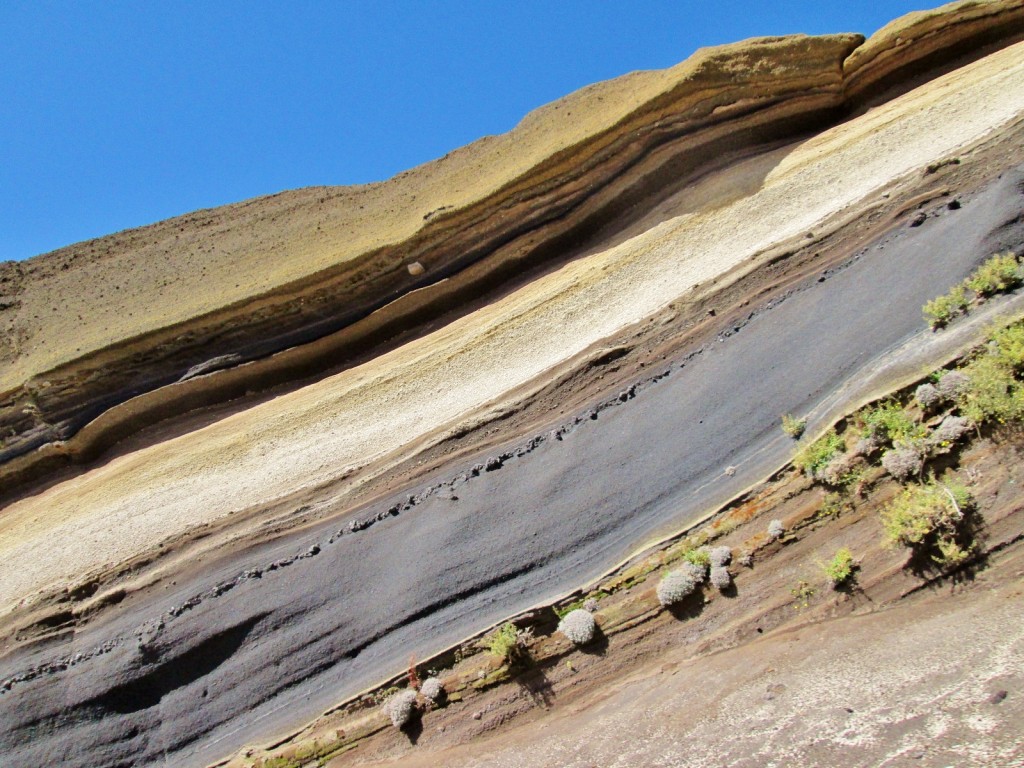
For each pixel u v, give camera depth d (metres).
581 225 14.84
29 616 13.10
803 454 9.68
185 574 12.87
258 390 15.76
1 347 16.84
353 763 10.68
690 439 10.99
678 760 7.63
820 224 11.86
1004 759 5.57
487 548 11.41
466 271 15.18
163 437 15.52
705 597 9.65
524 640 10.45
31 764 11.93
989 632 6.94
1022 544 7.62
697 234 13.37
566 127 15.22
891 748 6.24
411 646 11.16
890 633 7.83
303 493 13.20
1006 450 8.12
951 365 9.07
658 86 14.16
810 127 14.52
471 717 10.33
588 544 10.92
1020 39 13.44
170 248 17.88
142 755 11.86
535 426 12.41
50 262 18.39
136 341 15.40
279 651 11.85
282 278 15.53
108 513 14.28
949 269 9.97
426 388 13.95
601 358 12.42
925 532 8.12
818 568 9.02
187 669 12.17
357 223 16.52
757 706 7.73
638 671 9.67
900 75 14.18
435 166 16.91
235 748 11.46
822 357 10.52
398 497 12.60
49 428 15.70
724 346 11.66
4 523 15.20
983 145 10.93
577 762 8.60
